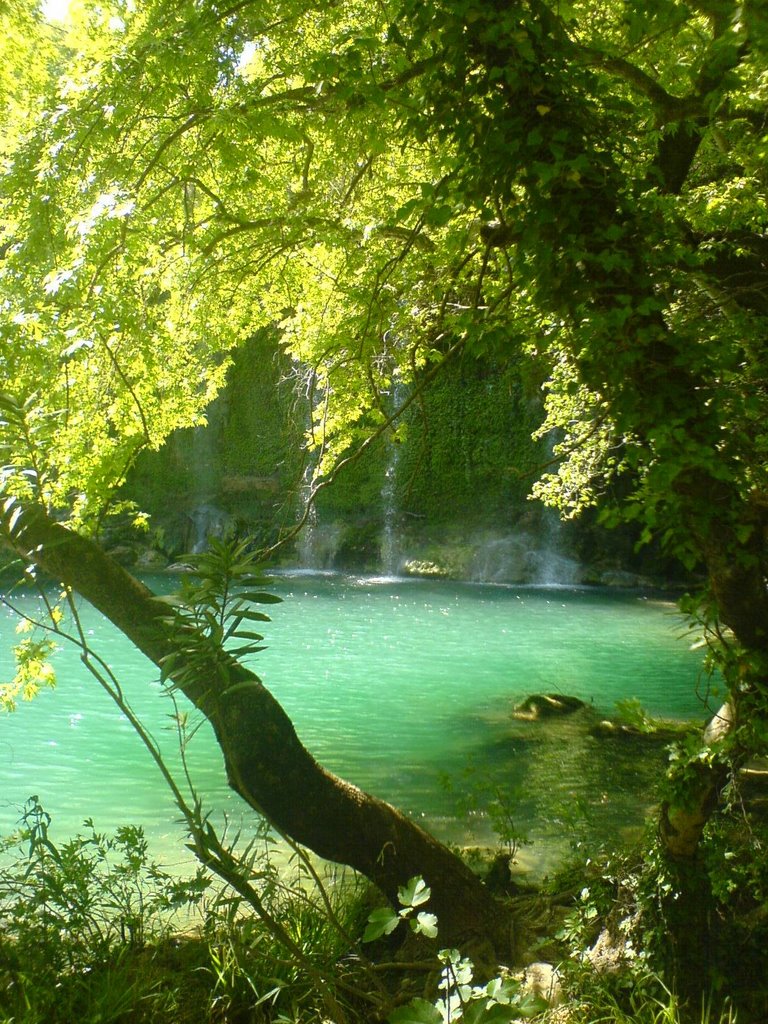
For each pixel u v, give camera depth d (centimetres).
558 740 1027
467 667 1451
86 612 1770
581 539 2638
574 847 591
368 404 726
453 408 2775
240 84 575
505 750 984
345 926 497
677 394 329
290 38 624
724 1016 403
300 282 795
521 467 2716
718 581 352
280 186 680
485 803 795
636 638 1733
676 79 622
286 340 853
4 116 659
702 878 438
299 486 720
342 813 480
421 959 476
